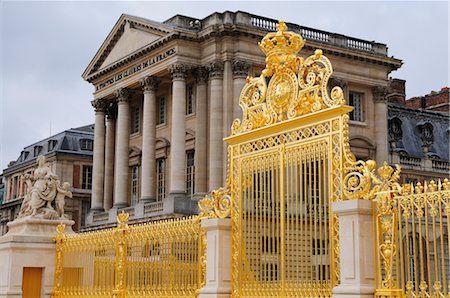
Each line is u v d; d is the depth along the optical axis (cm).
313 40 5366
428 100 7469
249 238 1385
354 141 5662
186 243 1502
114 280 1727
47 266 2011
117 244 1702
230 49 5169
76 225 7712
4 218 8962
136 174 6225
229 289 1395
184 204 4991
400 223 1088
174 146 5234
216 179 5050
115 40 6234
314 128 1285
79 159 7875
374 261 1127
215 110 5134
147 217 5175
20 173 8719
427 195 1048
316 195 1284
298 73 1335
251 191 1402
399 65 5888
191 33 5316
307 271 1237
